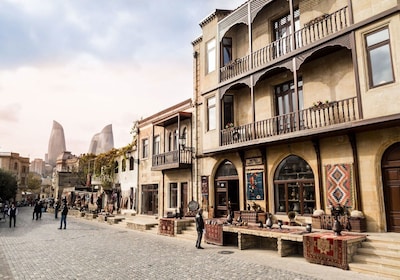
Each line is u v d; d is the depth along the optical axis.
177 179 21.67
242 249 12.35
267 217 13.96
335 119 12.67
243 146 15.13
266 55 14.99
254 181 15.66
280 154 14.56
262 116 16.11
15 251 12.69
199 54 20.39
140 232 19.08
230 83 16.56
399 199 10.55
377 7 10.63
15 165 77.31
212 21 18.64
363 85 10.73
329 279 7.93
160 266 9.79
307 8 14.37
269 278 8.18
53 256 11.59
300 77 14.61
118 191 30.95
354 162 11.55
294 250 11.17
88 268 9.65
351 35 11.22
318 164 12.80
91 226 23.00
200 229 13.08
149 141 26.05
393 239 9.25
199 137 19.72
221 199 17.95
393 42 10.10
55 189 57.00
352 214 11.01
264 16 16.45
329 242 9.34
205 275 8.64
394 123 10.16
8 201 46.44
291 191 14.20
